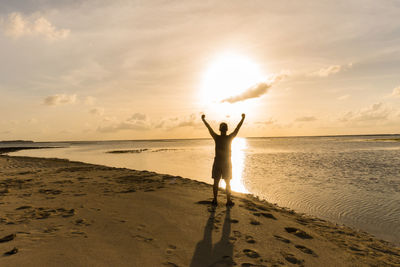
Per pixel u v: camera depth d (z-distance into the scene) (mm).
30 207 5352
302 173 15680
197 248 3395
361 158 25484
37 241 3439
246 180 13234
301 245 3768
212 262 3004
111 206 5500
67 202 5852
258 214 5266
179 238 3732
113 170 13258
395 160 22844
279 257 3266
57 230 3922
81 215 4789
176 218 4691
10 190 7367
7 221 4316
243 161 25422
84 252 3123
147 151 52562
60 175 11172
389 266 3424
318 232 4848
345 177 13875
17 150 67125
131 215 4832
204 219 4672
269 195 9547
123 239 3619
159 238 3705
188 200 6148
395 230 5801
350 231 5449
